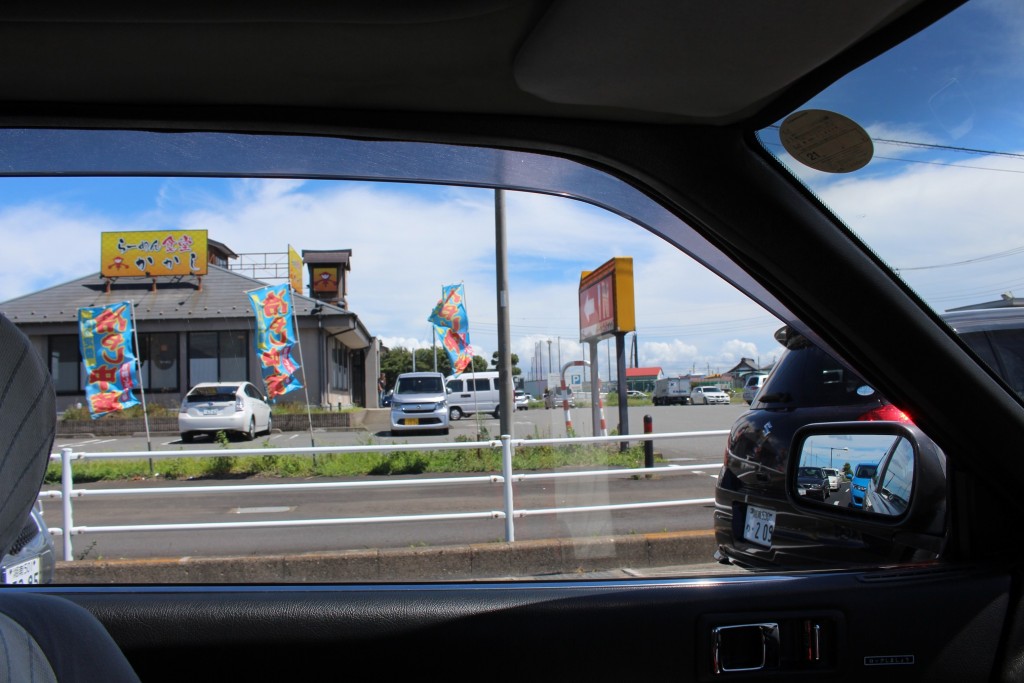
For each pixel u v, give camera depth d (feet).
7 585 6.54
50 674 2.98
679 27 4.81
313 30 4.93
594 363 24.54
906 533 6.70
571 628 6.00
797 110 5.70
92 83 5.54
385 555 15.03
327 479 28.30
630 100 5.74
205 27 4.87
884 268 5.93
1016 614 5.64
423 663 6.00
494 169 6.69
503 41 5.11
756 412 10.63
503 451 18.30
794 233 6.00
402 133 6.15
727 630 5.94
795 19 4.70
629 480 22.15
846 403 9.02
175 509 23.13
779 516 9.38
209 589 6.40
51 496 16.69
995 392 5.69
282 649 6.03
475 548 15.21
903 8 4.63
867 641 5.76
